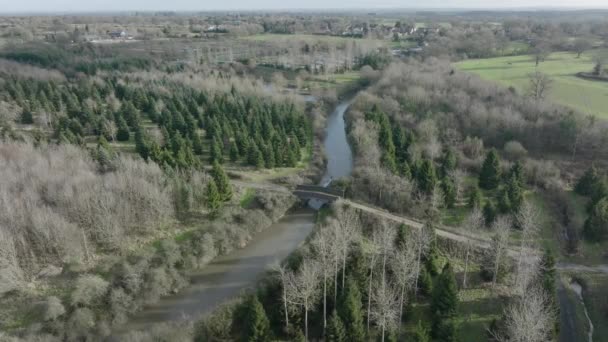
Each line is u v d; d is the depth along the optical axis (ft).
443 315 182.60
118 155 324.60
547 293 189.06
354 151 386.32
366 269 204.85
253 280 227.61
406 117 413.59
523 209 252.83
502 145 369.50
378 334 182.09
